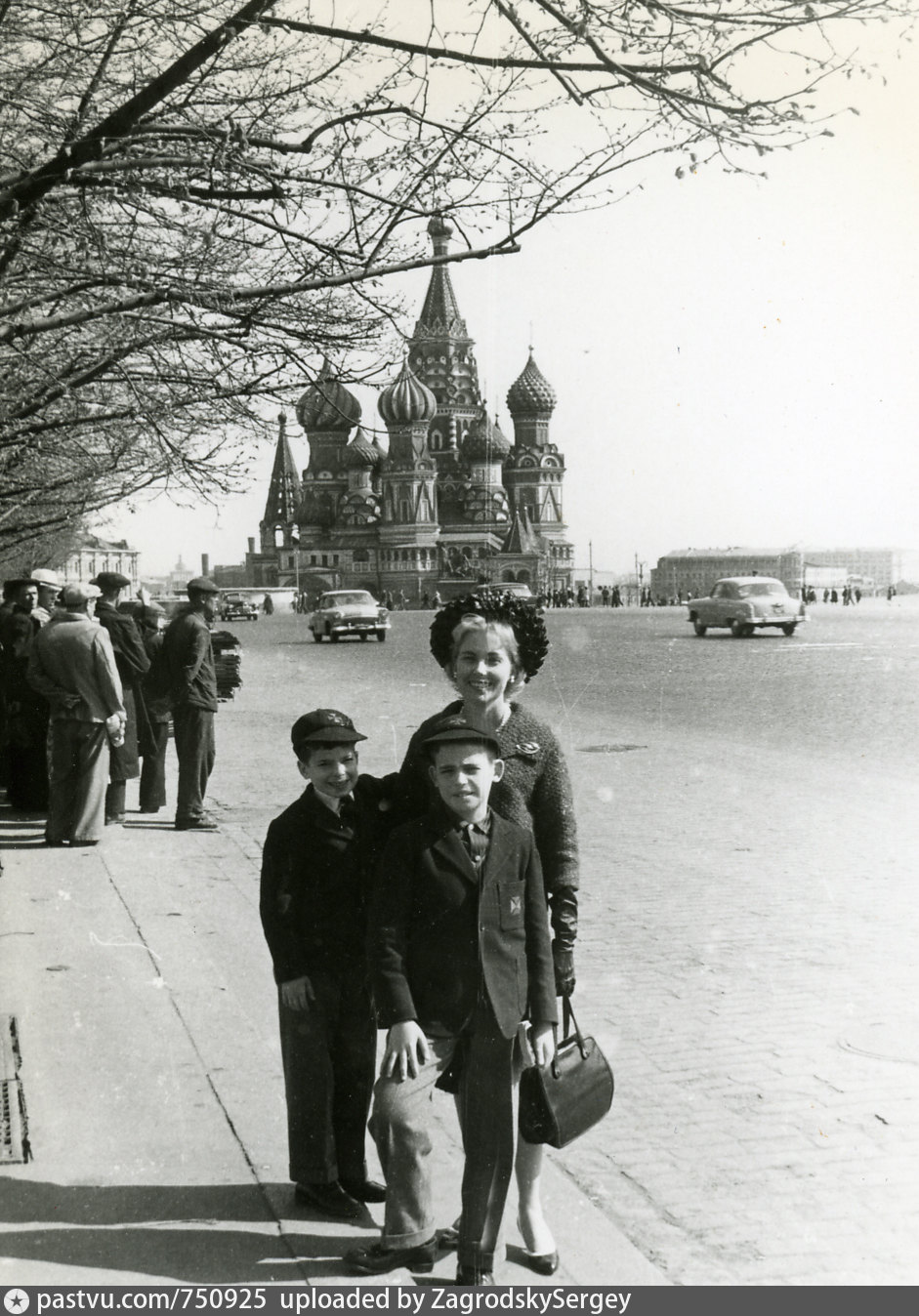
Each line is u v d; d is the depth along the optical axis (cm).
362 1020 485
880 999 698
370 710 2364
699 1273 438
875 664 3278
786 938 815
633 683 2816
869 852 1063
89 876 1015
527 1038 431
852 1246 454
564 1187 500
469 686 474
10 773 1362
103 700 1141
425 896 428
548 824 472
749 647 4125
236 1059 610
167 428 1008
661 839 1134
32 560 3378
